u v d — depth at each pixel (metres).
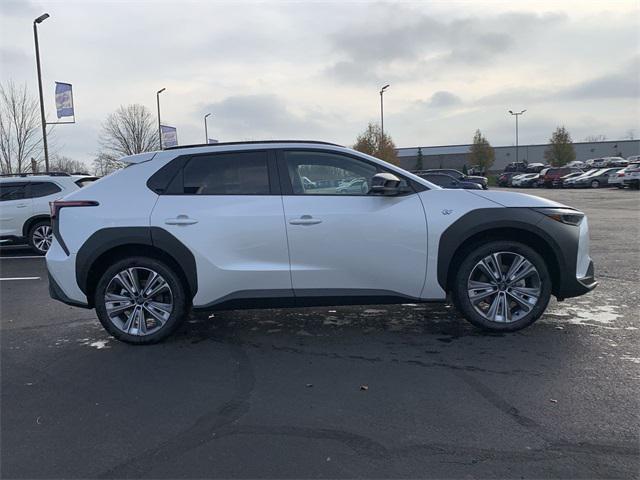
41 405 3.64
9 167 28.22
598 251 9.39
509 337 4.73
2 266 10.00
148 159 4.88
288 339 4.90
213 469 2.80
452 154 89.81
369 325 5.26
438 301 4.74
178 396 3.72
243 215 4.61
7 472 2.83
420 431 3.14
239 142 4.90
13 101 27.89
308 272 4.62
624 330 4.86
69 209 4.75
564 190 36.84
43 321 5.83
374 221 4.57
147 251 4.81
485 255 4.68
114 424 3.33
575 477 2.64
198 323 5.47
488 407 3.41
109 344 4.91
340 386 3.81
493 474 2.69
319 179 4.75
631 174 32.69
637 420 3.20
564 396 3.54
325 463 2.83
